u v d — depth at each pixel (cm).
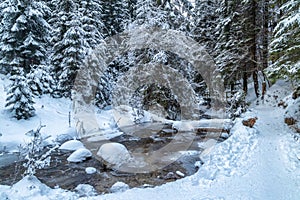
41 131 1080
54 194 528
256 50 1391
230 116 1181
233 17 1382
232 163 631
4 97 1279
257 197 435
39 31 1515
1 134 923
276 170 543
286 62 770
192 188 506
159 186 535
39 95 1452
